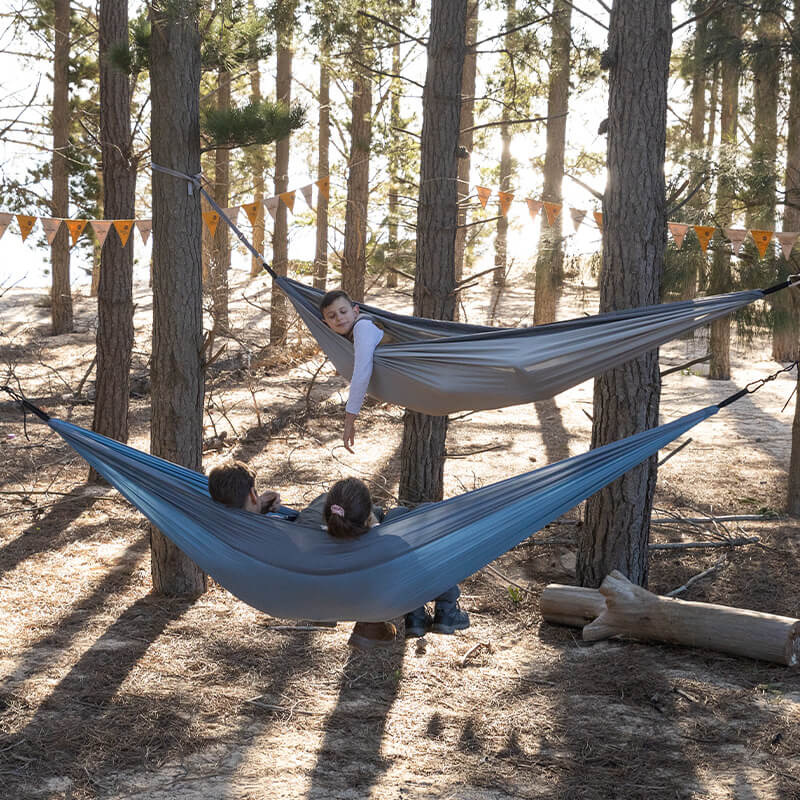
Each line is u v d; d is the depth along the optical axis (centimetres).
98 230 889
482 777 495
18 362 1848
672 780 490
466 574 389
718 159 871
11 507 995
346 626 717
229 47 866
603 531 758
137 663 635
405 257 1584
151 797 468
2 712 556
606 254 736
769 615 650
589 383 1758
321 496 439
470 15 1372
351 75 1237
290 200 866
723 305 442
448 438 1324
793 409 1530
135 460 444
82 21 1945
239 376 1694
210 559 402
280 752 520
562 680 625
